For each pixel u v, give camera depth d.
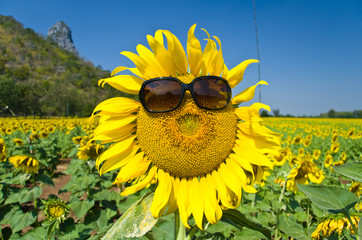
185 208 0.35
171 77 0.35
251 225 0.35
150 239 0.37
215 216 0.35
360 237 0.27
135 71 0.38
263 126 0.37
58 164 2.54
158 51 0.36
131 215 0.33
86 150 1.13
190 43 0.36
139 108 0.39
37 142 1.92
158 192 0.34
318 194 0.30
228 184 0.36
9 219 0.96
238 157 0.38
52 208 0.65
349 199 0.29
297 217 0.85
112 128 0.37
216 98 0.36
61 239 0.72
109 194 1.16
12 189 1.07
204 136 0.36
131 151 0.39
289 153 1.17
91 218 1.09
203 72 0.37
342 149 2.62
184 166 0.37
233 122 0.38
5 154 1.12
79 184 1.10
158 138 0.37
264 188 1.05
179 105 0.36
